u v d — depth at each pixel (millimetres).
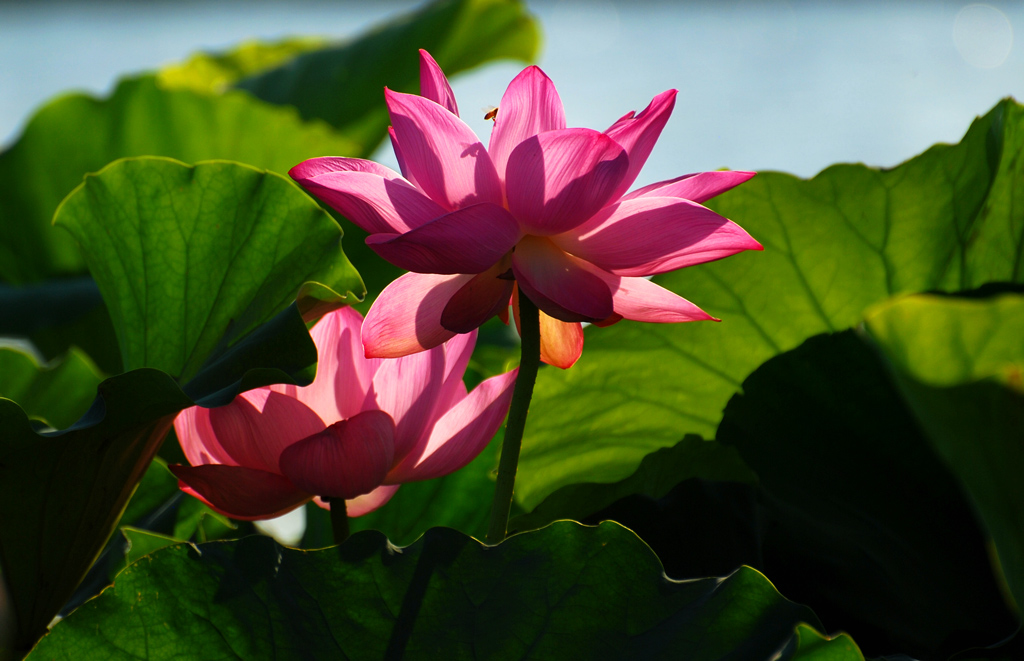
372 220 2965
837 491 3096
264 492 3004
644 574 2949
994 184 3086
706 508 3076
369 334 2996
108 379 2979
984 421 2855
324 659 2934
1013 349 2850
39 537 3010
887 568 3061
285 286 3092
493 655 2932
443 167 2953
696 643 2926
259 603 2947
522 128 2959
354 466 2986
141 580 2949
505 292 2973
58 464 2994
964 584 3051
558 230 2953
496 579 2951
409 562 2959
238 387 2990
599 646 2932
